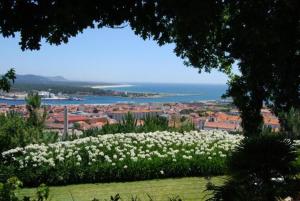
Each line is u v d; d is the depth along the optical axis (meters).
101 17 4.34
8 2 4.07
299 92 6.08
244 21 4.95
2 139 5.29
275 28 4.93
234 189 4.56
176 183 10.22
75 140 13.05
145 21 4.51
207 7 4.33
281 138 5.26
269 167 4.93
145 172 10.78
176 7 4.26
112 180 10.66
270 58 5.67
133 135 13.59
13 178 4.06
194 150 12.35
